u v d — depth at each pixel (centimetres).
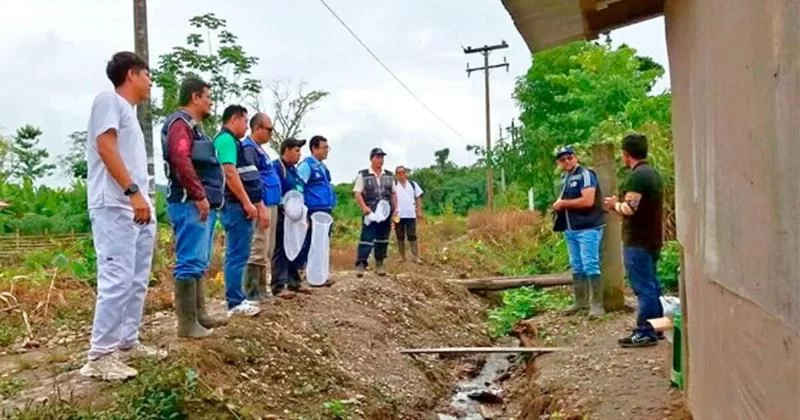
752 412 237
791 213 179
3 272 843
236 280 621
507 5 462
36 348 576
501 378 746
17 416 385
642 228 604
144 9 1052
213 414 428
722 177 282
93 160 438
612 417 464
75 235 1325
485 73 3278
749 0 225
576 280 827
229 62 1819
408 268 1227
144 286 471
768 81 201
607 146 794
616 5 529
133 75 449
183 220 512
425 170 4344
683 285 461
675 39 455
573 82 2056
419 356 741
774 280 200
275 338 573
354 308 788
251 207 611
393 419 575
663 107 1514
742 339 252
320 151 832
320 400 527
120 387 428
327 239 855
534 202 2217
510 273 1381
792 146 177
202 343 509
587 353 641
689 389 436
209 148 527
